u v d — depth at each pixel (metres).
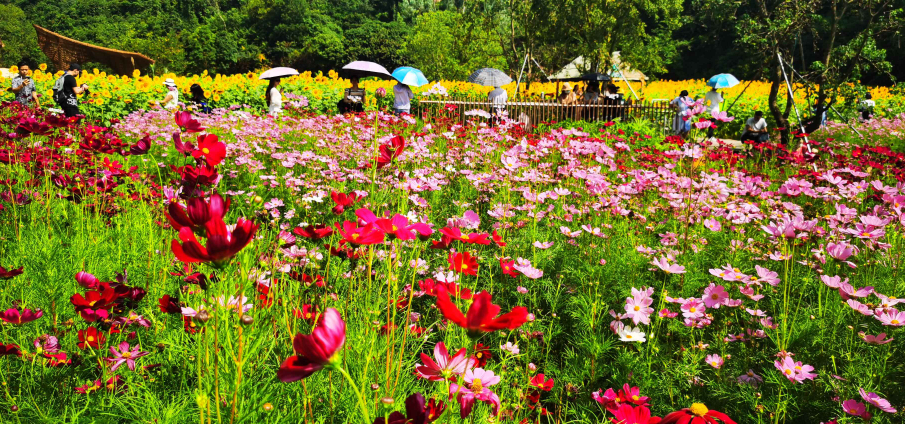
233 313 1.46
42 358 1.77
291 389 1.72
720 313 2.93
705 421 0.96
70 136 4.05
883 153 5.74
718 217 3.82
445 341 2.20
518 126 6.84
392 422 0.95
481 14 24.48
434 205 4.27
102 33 89.38
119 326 1.80
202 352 1.71
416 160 5.07
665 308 2.66
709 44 42.03
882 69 11.91
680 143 5.99
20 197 3.24
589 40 20.53
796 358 2.46
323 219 3.57
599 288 3.02
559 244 3.45
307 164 4.92
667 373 2.46
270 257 1.93
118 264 2.51
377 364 1.78
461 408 1.28
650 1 20.58
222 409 1.45
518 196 4.42
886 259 3.11
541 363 2.61
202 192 1.64
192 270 2.14
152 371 1.83
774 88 12.07
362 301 2.29
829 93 11.86
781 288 3.01
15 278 2.22
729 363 2.53
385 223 1.44
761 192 4.39
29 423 1.58
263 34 86.44
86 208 3.16
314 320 1.96
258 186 4.37
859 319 2.60
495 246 3.32
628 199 4.16
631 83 24.77
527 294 2.99
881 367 2.28
